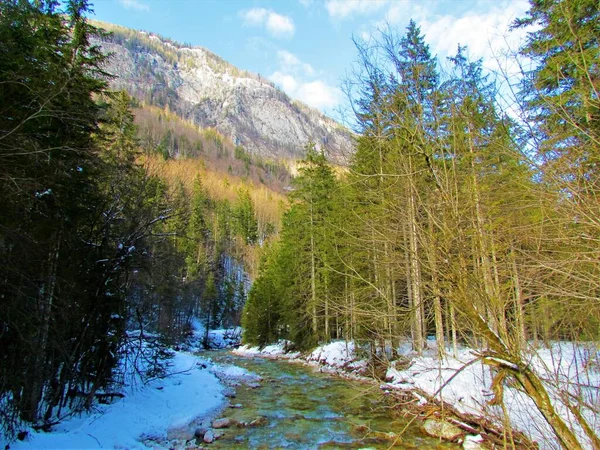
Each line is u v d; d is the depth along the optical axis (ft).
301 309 84.43
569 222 12.18
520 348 12.84
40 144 23.80
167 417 34.65
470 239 12.30
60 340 28.35
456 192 12.30
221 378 58.39
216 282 173.88
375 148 17.49
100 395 34.53
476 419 25.35
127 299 38.42
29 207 23.62
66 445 24.22
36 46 24.85
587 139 11.87
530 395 11.78
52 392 28.71
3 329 24.13
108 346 33.63
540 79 12.28
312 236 76.02
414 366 39.55
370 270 33.04
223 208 265.13
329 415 37.91
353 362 62.80
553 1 13.01
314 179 81.30
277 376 62.54
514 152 12.45
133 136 45.27
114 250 34.04
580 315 14.94
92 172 31.17
